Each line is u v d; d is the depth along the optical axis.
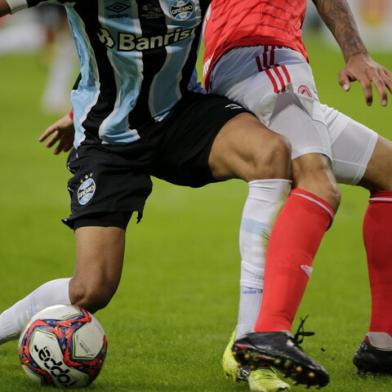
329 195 16.34
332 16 17.58
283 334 15.27
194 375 18.09
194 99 18.05
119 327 22.56
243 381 17.42
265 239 16.30
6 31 92.56
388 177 18.19
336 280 28.78
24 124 61.50
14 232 34.59
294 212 16.09
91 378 16.73
